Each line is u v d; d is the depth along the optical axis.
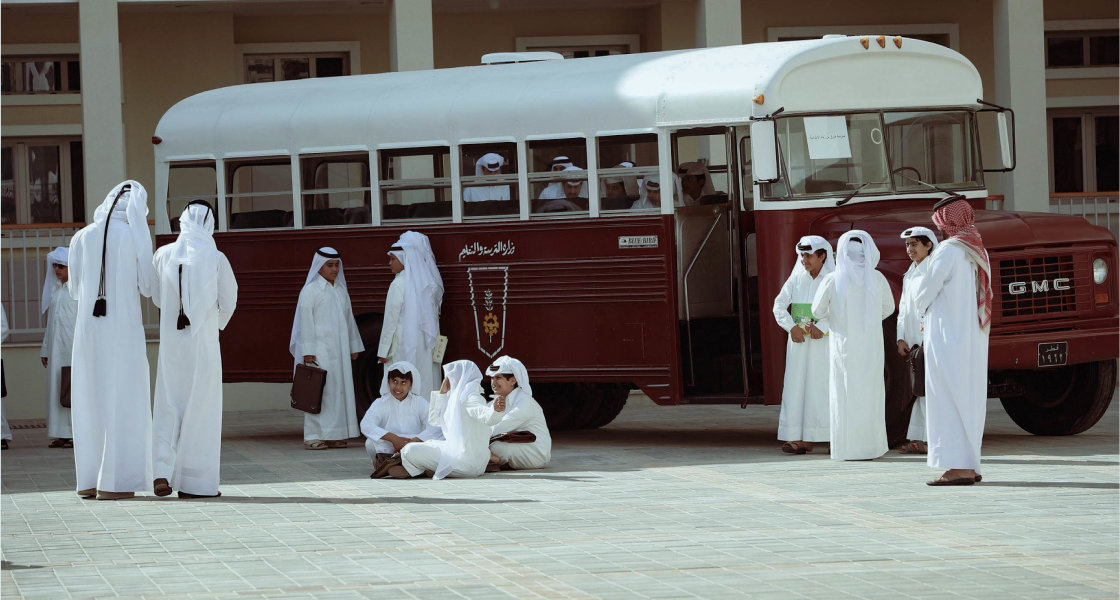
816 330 12.78
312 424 14.89
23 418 19.33
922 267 12.24
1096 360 13.47
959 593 7.14
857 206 13.41
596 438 15.25
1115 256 13.49
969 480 10.77
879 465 12.02
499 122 14.60
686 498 10.41
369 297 15.26
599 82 14.28
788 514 9.58
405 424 12.64
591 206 14.12
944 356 10.75
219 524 9.68
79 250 11.08
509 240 14.55
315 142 15.53
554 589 7.35
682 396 13.84
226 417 19.02
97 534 9.34
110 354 10.99
